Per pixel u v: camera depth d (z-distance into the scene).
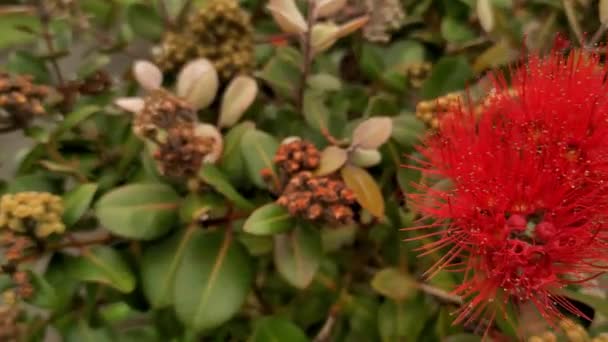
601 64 0.27
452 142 0.25
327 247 0.29
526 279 0.24
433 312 0.28
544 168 0.24
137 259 0.27
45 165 0.27
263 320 0.28
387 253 0.28
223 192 0.24
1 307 0.25
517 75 0.26
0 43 0.32
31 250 0.25
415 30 0.32
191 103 0.26
